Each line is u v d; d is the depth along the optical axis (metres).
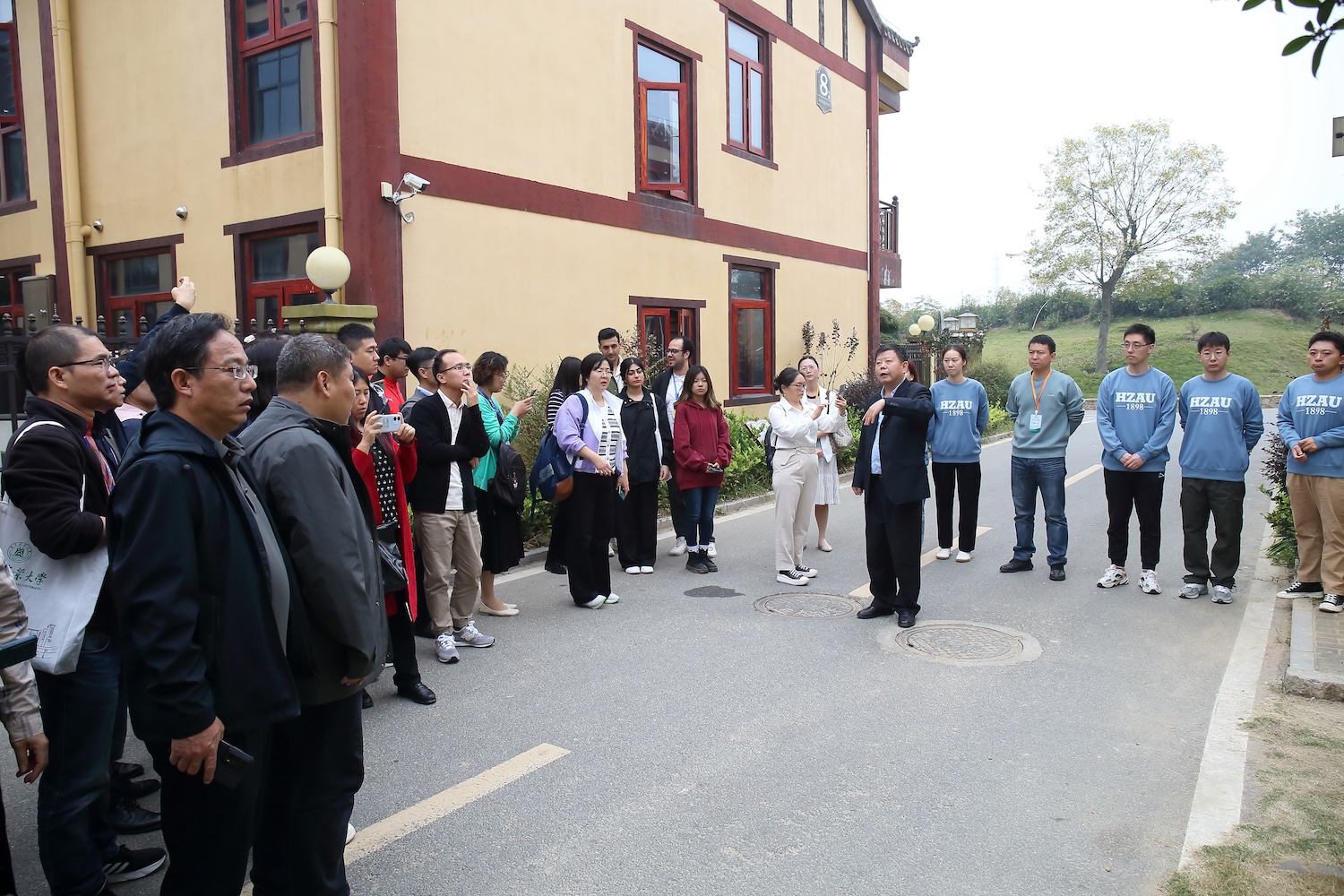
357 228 8.59
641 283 12.20
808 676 5.41
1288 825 3.64
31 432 3.12
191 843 2.55
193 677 2.37
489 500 6.41
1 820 2.61
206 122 9.72
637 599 7.21
